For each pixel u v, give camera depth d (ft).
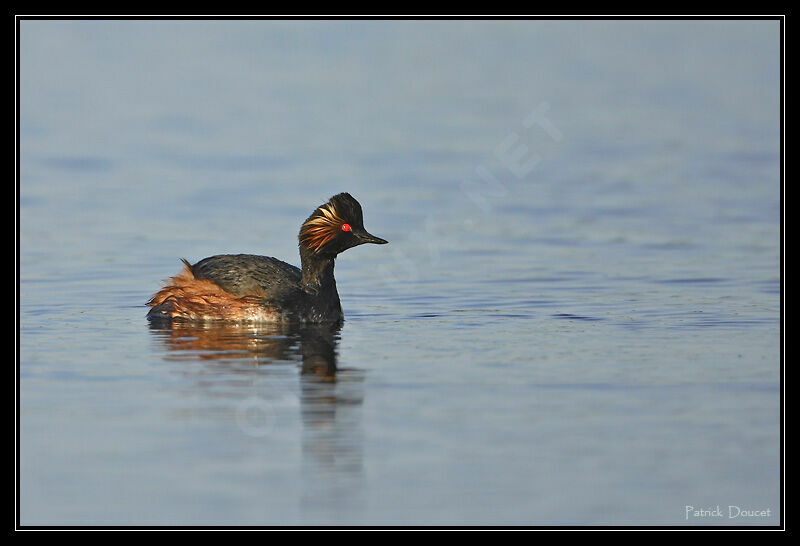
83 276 61.72
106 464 33.17
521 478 32.04
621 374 41.50
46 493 31.45
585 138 104.01
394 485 31.58
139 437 35.12
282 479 32.09
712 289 57.72
